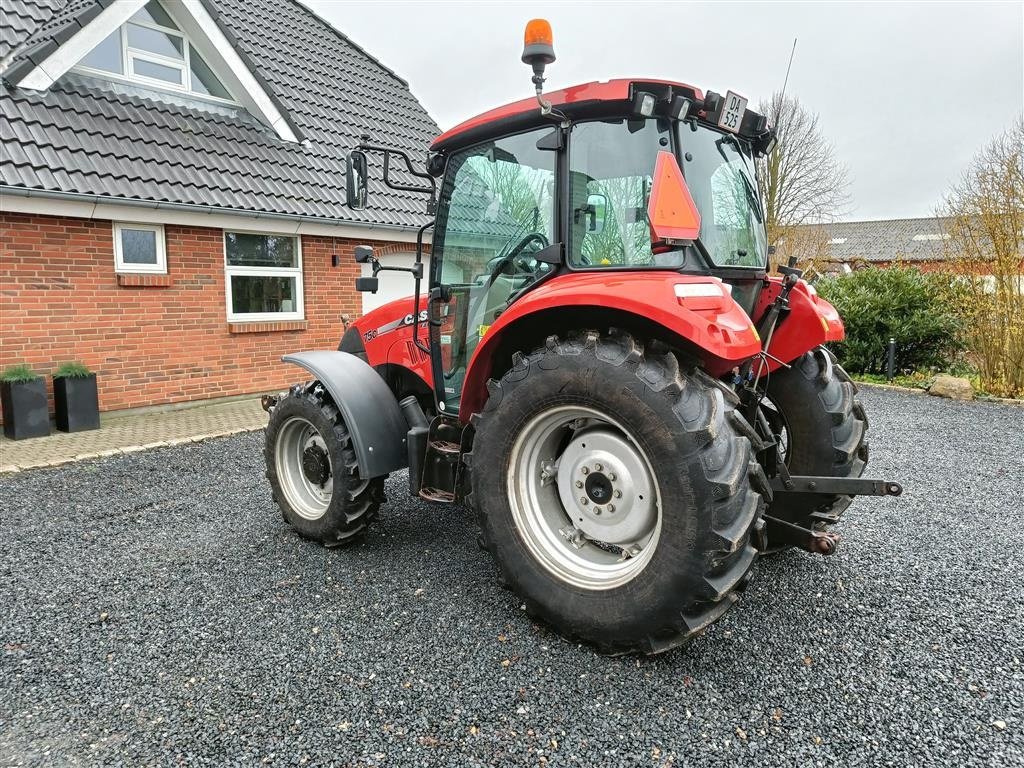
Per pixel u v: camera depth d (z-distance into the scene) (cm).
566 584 249
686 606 220
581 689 223
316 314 883
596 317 254
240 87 862
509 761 190
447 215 322
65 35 686
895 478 488
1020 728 203
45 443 598
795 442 323
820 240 1970
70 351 670
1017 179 842
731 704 215
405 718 209
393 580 310
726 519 214
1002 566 326
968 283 905
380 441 332
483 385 287
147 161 714
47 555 344
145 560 337
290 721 208
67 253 659
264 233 820
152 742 200
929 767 186
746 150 315
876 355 1011
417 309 341
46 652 250
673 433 218
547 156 275
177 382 756
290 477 373
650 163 253
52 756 194
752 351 231
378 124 1062
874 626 266
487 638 256
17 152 616
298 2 1205
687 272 251
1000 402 825
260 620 273
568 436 274
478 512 271
